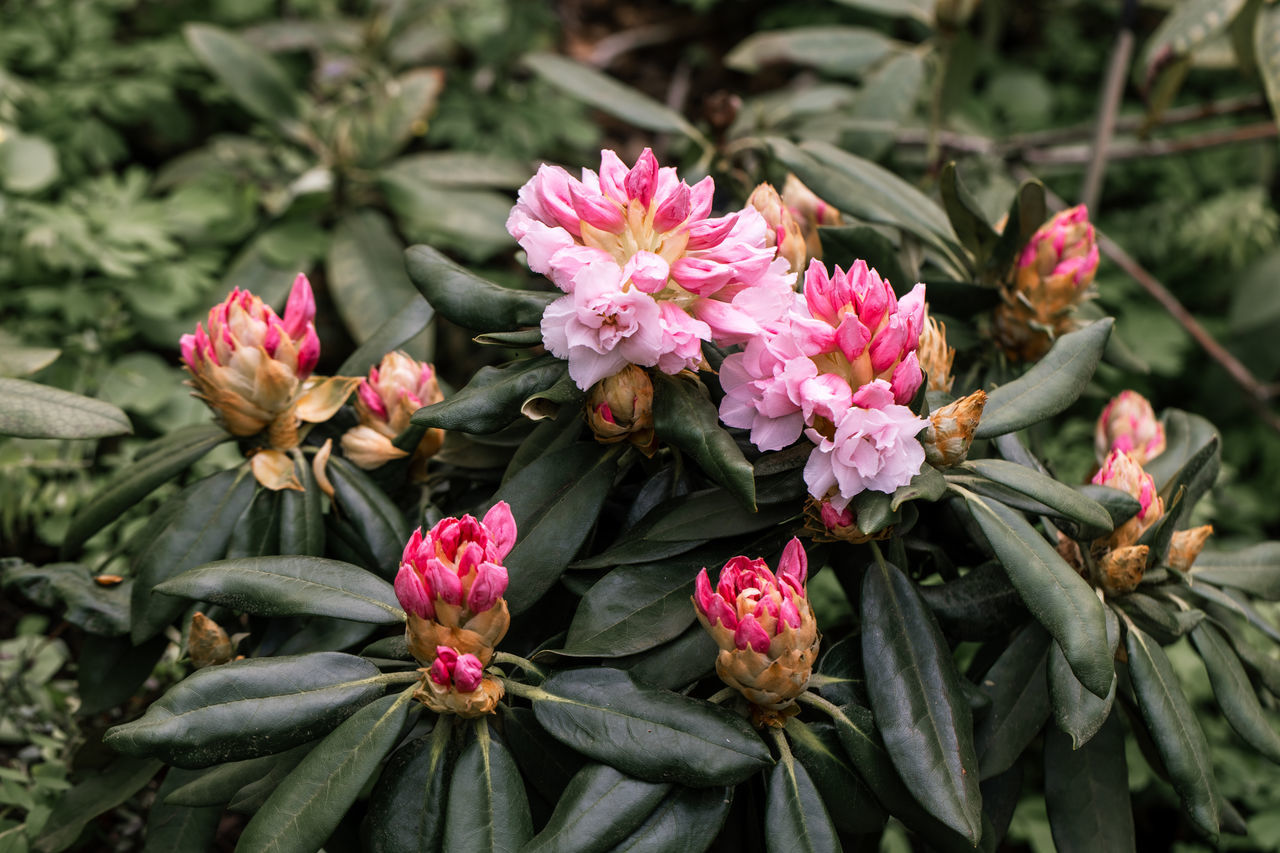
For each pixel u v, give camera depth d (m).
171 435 0.96
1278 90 1.25
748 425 0.82
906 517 0.84
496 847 0.78
